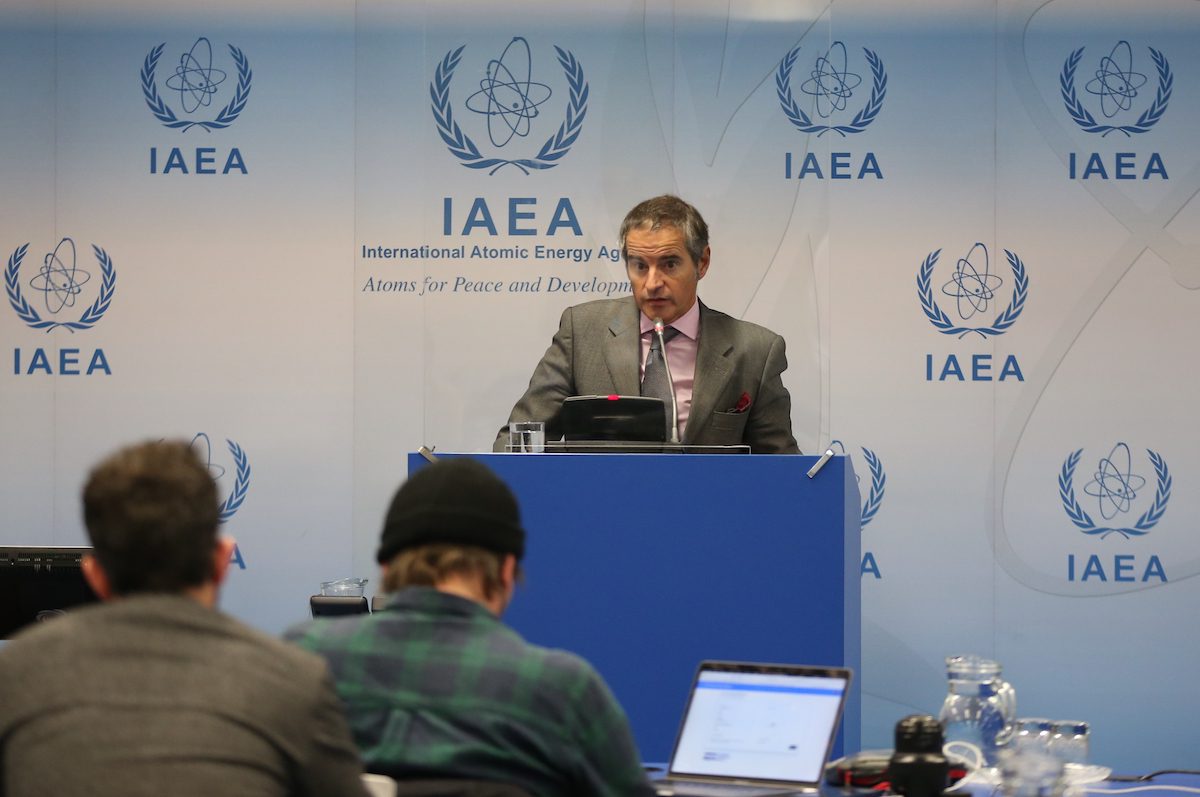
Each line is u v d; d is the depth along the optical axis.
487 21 11.13
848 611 6.08
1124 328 10.88
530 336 11.06
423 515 4.23
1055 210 10.91
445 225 11.11
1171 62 10.94
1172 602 10.78
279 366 11.12
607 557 6.10
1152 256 10.88
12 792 3.24
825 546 5.99
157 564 3.49
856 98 10.98
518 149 11.11
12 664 3.36
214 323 11.15
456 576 4.21
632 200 11.06
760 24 11.04
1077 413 10.88
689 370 8.62
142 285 11.19
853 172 10.98
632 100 11.07
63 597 6.56
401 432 11.07
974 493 10.88
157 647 3.36
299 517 11.10
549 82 11.11
